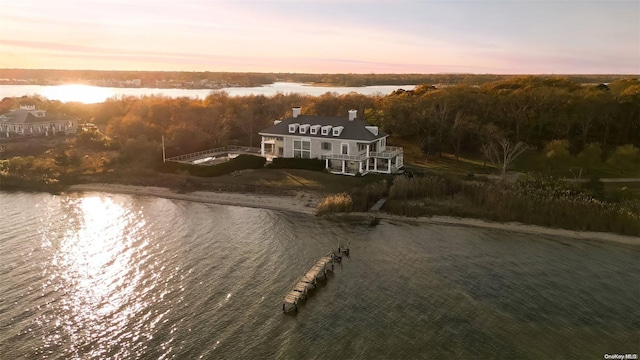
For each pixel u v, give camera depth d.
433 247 49.94
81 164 83.94
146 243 50.66
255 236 53.03
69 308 36.78
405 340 33.19
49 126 112.50
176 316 35.94
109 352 31.50
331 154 75.81
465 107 96.06
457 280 42.25
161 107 112.00
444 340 33.19
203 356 31.19
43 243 50.28
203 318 35.72
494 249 49.44
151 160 82.94
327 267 44.47
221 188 71.19
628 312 36.72
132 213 61.72
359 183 69.56
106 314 36.03
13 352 31.20
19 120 108.88
